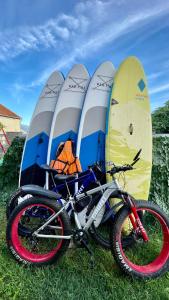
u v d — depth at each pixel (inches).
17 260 96.7
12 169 182.2
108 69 153.8
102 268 95.8
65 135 149.4
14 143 181.6
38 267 96.0
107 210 106.1
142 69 148.0
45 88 159.5
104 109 147.3
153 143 143.3
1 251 105.3
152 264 96.1
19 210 97.8
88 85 151.8
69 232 96.6
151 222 127.5
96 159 140.7
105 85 150.9
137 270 91.5
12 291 82.1
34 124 153.6
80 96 154.9
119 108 139.6
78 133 141.9
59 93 154.4
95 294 82.2
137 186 132.6
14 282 86.7
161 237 118.0
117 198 102.9
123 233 103.3
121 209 94.7
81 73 158.7
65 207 99.7
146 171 136.0
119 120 138.6
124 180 129.6
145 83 147.7
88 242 103.2
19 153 180.1
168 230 95.7
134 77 145.7
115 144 136.0
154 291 85.0
